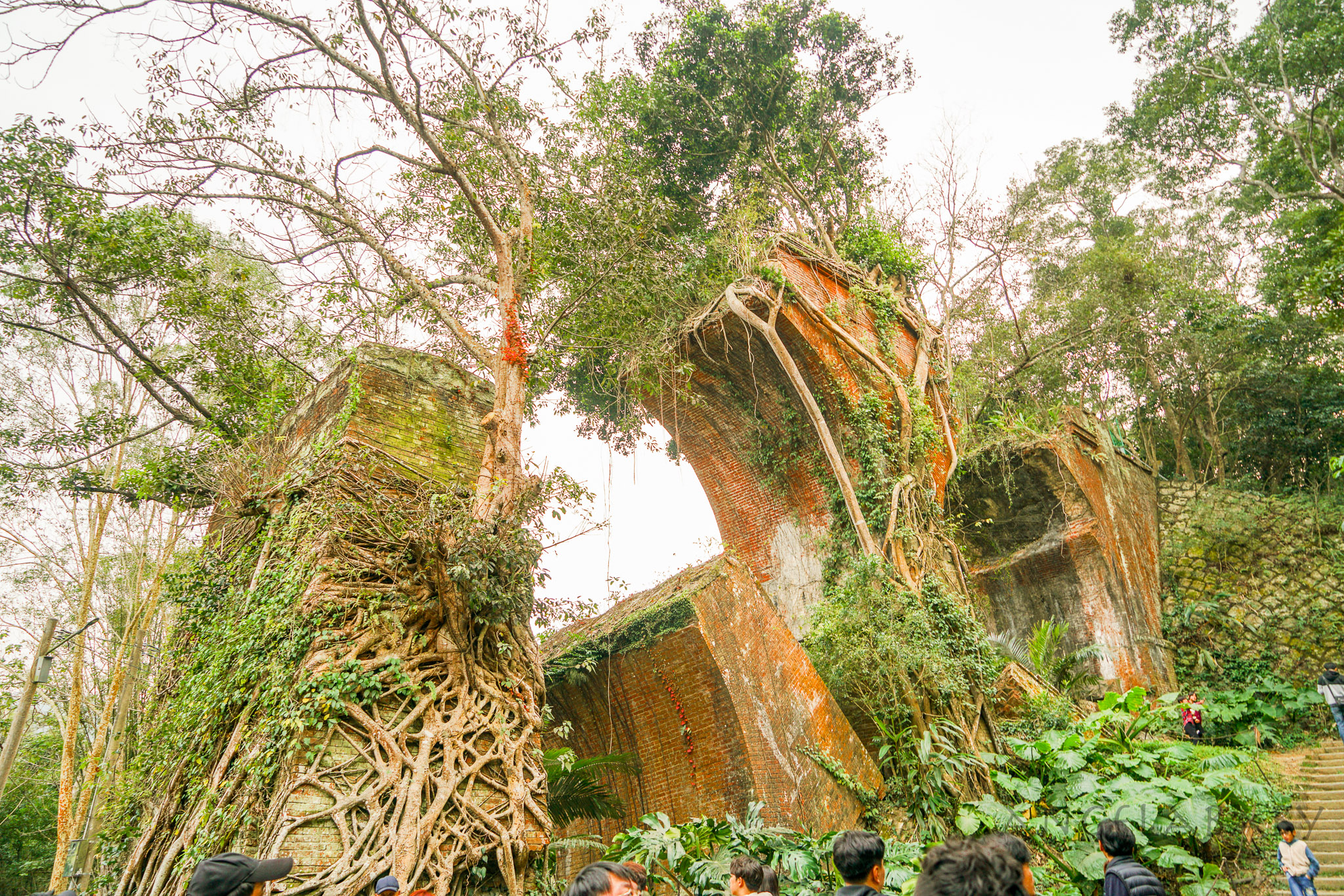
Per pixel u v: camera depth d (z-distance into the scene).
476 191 11.51
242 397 11.36
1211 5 19.50
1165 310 23.50
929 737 11.05
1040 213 21.41
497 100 11.11
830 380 16.47
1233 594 19.41
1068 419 19.17
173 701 8.41
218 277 13.16
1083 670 17.61
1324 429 22.64
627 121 19.17
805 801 10.38
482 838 6.79
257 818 6.32
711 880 7.83
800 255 17.19
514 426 9.05
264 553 8.12
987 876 2.01
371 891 5.98
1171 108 20.48
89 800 15.12
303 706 6.55
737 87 19.97
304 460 8.61
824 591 13.87
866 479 15.89
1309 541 19.19
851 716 12.45
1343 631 17.61
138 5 8.63
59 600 17.83
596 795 9.70
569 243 11.96
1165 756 10.82
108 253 10.38
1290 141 18.89
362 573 7.52
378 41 9.36
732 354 16.98
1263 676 17.84
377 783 6.47
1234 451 25.00
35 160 9.72
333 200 10.31
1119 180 24.58
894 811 11.13
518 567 7.95
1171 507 22.05
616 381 16.86
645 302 13.39
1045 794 10.66
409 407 8.91
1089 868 9.10
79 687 15.84
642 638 10.80
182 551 10.52
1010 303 21.33
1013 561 19.03
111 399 16.19
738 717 10.26
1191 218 24.72
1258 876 10.12
